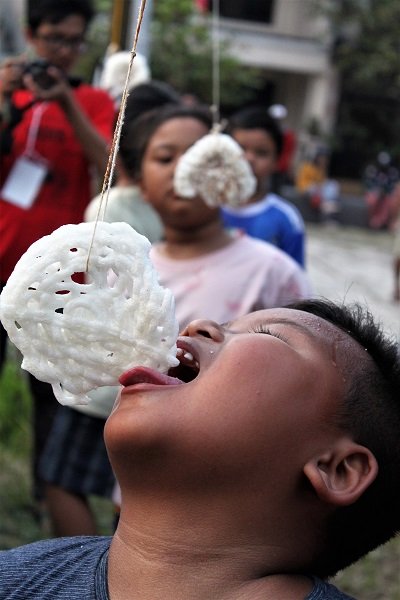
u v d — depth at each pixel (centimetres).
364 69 1642
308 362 128
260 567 124
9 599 133
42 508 334
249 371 123
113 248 125
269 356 125
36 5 324
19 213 313
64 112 304
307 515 127
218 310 240
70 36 326
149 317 125
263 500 123
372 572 321
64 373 126
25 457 390
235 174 234
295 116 1819
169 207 245
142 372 125
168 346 127
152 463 122
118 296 126
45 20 323
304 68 1708
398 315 810
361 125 1791
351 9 1639
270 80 1811
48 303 123
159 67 1106
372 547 139
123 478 126
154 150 250
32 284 123
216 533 123
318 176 1619
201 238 248
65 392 129
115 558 129
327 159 1738
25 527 331
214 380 123
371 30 1648
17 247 314
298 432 124
